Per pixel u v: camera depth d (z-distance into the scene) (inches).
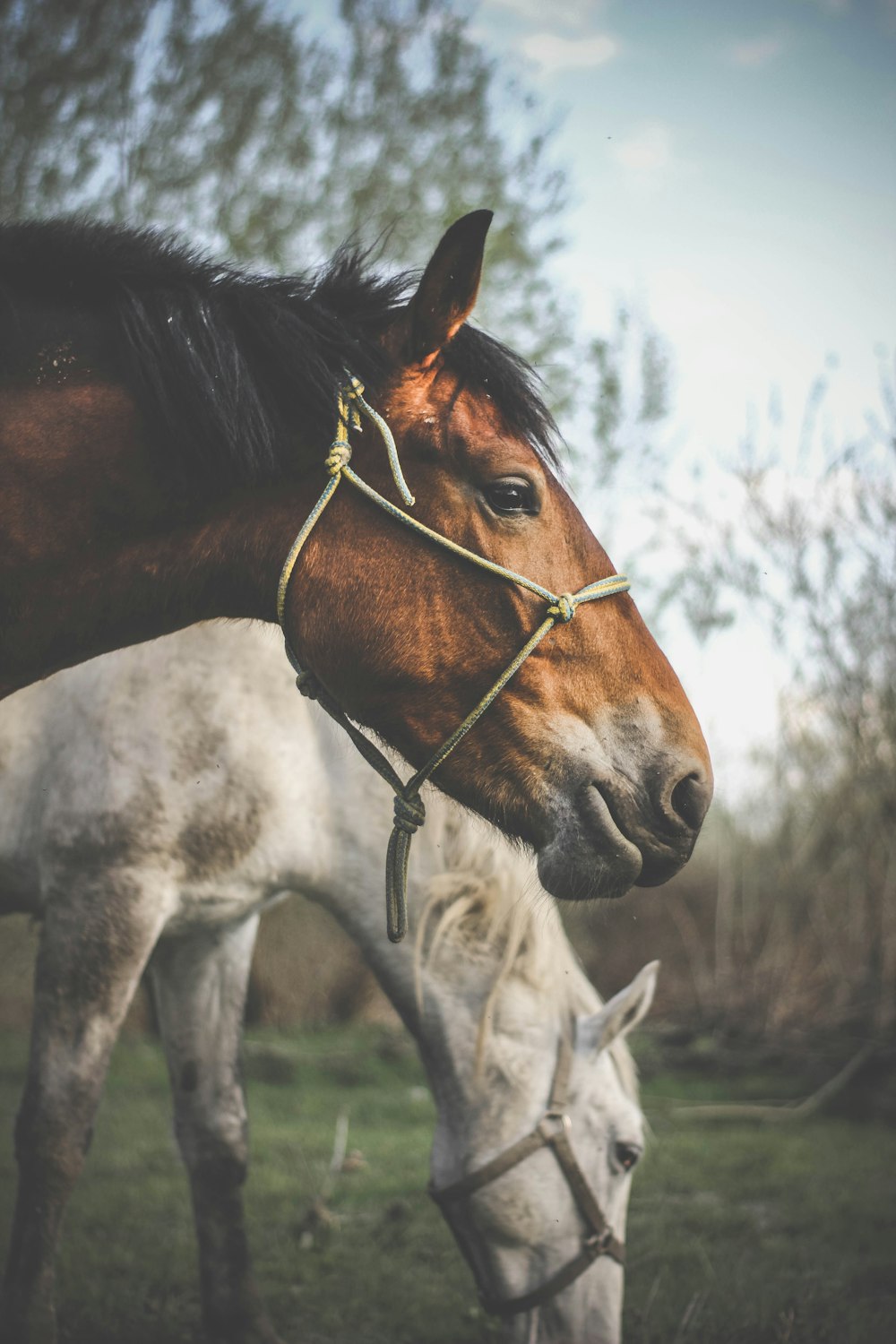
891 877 261.1
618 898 64.2
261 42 265.0
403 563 62.8
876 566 259.1
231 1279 110.5
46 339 65.6
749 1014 276.5
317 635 63.2
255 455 63.0
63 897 103.5
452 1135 98.2
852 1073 236.5
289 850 109.3
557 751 62.9
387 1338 117.7
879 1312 121.6
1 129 253.9
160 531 64.9
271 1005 315.6
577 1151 95.2
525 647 62.6
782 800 288.7
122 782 104.2
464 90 272.8
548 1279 93.0
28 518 63.3
